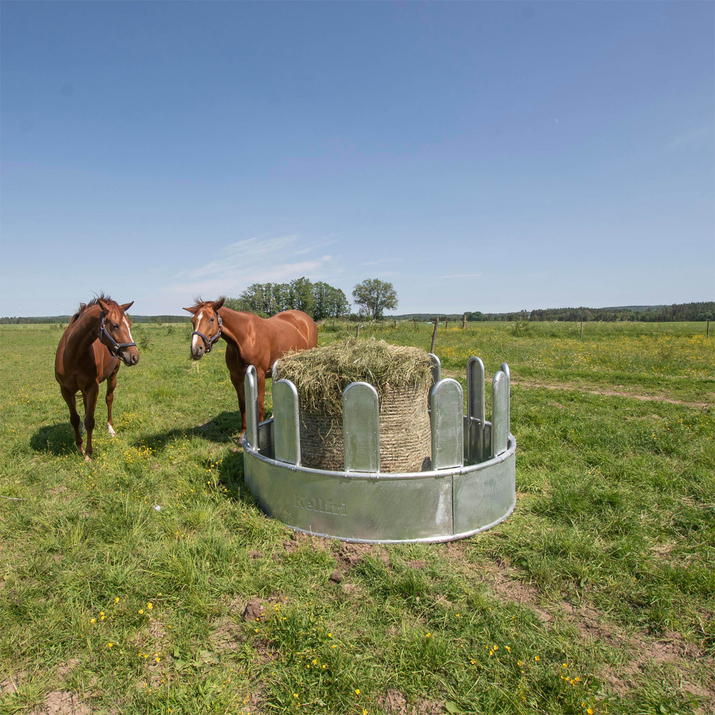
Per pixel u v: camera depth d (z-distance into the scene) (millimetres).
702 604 2545
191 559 2932
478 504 3326
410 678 2061
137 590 2699
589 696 1934
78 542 3273
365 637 2305
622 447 5188
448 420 3229
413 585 2656
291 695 1957
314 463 3748
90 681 2121
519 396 8406
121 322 4812
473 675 2080
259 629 2352
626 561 2945
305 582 2785
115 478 4453
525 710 1883
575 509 3570
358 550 3148
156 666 2199
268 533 3346
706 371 11695
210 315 4996
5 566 3051
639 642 2314
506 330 30203
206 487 4230
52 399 9164
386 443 3633
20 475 4703
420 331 29891
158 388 9445
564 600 2650
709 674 2109
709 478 4125
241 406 5836
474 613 2482
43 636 2371
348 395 3156
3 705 1998
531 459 4848
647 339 23016
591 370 12031
